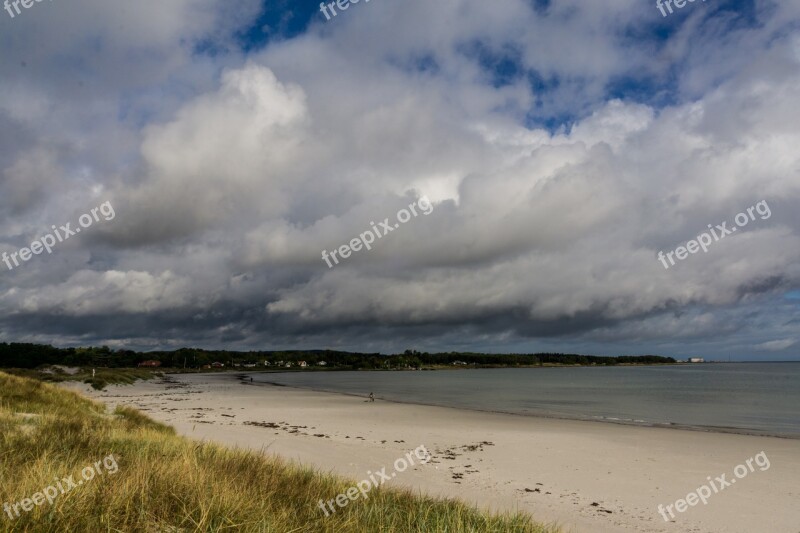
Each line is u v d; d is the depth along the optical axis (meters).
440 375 158.38
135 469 6.32
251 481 7.53
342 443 21.91
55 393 20.58
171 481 5.92
